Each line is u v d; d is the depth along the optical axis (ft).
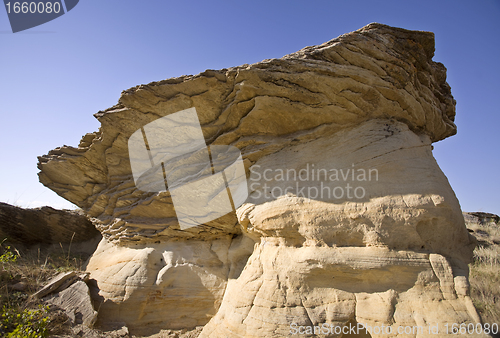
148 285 21.09
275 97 17.11
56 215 33.88
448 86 21.65
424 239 14.97
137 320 20.30
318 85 16.65
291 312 14.82
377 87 16.80
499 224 47.67
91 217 27.78
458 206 16.14
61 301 19.57
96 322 19.93
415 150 16.69
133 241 24.06
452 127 22.67
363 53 16.31
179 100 18.89
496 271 22.99
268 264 16.76
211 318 19.70
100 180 26.12
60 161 25.50
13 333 14.69
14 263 22.81
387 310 13.67
